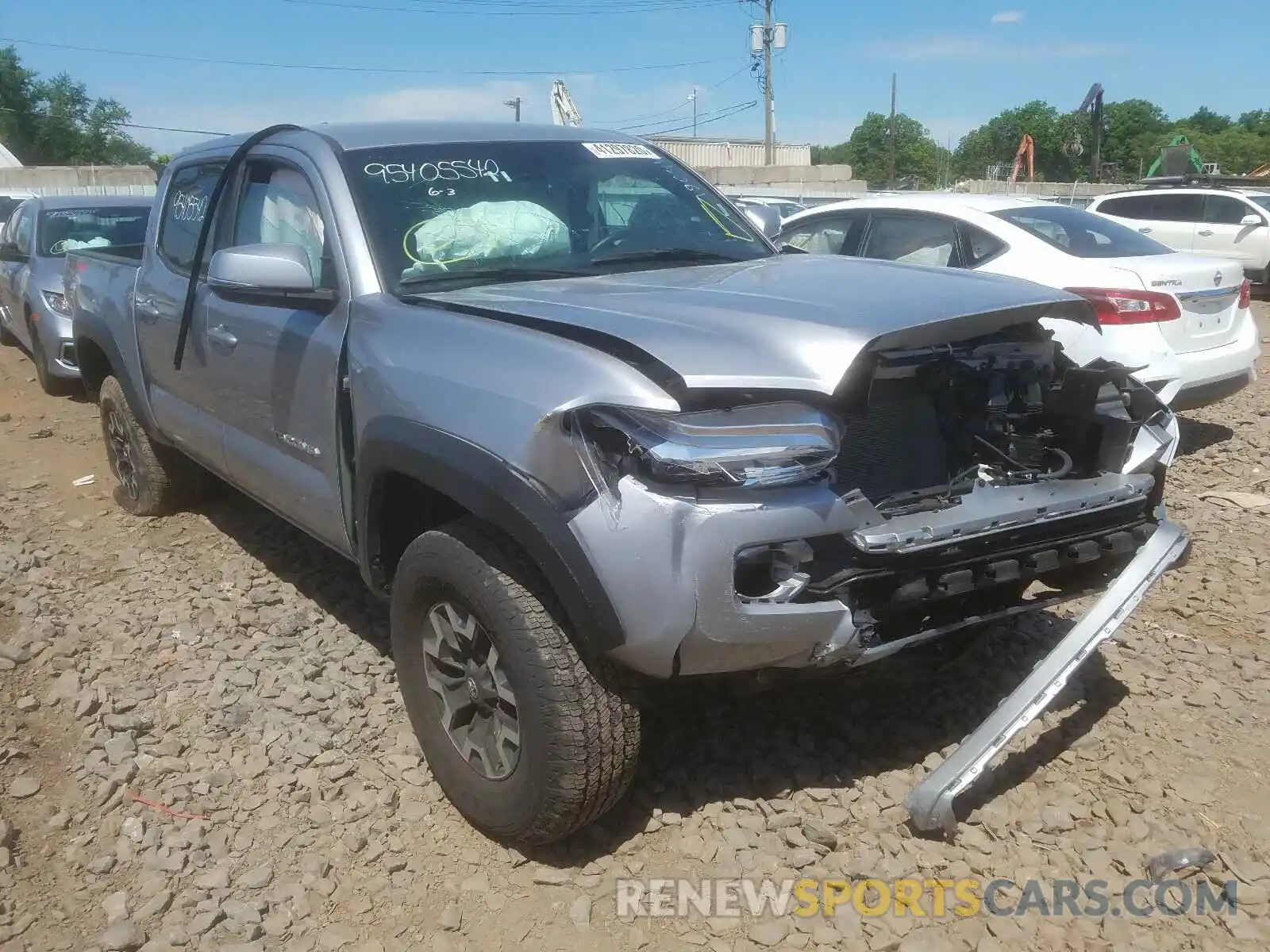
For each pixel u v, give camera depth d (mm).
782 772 3383
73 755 3518
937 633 3033
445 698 3145
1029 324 3322
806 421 2639
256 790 3334
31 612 4488
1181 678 3971
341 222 3605
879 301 2949
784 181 28797
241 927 2775
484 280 3600
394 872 2992
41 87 65375
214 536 5457
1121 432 3197
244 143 4238
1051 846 3051
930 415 3045
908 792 3260
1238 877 2912
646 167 4359
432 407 2941
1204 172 26688
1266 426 7883
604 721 2756
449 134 4070
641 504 2559
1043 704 3080
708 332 2770
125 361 5234
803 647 2715
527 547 2672
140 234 9953
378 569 3424
